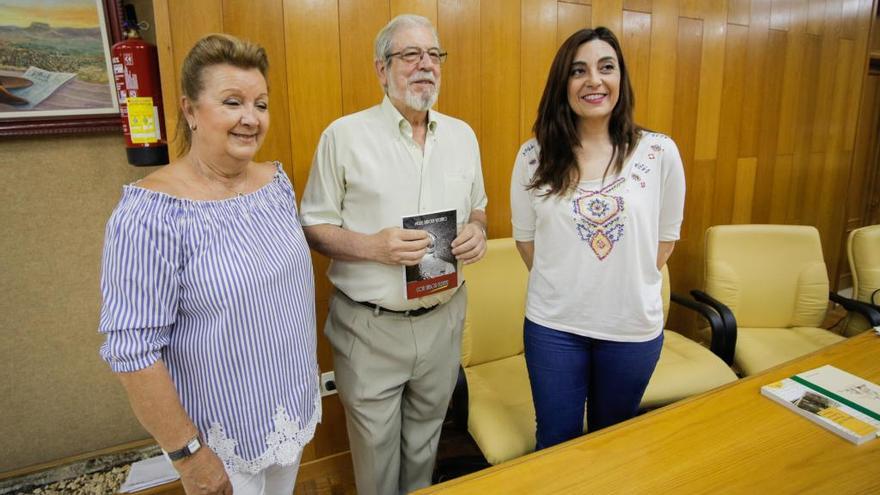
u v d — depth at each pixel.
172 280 0.92
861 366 1.40
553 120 1.39
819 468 0.99
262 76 1.02
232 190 1.05
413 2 1.80
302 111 1.71
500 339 2.02
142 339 0.90
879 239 2.41
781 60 2.81
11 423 1.84
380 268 1.37
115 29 1.70
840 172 3.37
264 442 1.06
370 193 1.36
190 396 1.00
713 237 2.42
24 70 1.63
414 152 1.39
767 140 2.88
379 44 1.34
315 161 1.41
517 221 1.57
